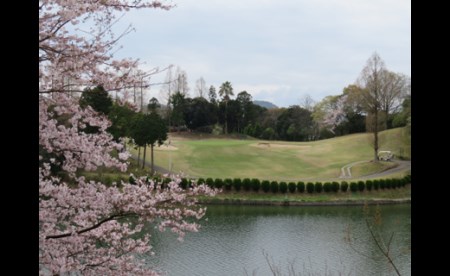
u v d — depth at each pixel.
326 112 75.56
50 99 5.99
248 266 16.89
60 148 5.69
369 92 49.03
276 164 49.31
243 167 47.25
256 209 31.77
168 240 19.38
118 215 6.14
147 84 6.47
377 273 15.73
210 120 77.69
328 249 19.64
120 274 6.31
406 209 32.16
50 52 5.71
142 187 6.37
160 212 6.55
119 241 6.82
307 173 45.66
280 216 28.80
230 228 24.31
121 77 6.27
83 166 6.02
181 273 15.35
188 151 52.47
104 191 6.07
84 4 5.52
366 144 57.53
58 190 5.54
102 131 6.55
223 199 33.97
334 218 28.09
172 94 75.50
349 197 36.09
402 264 16.44
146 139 36.94
